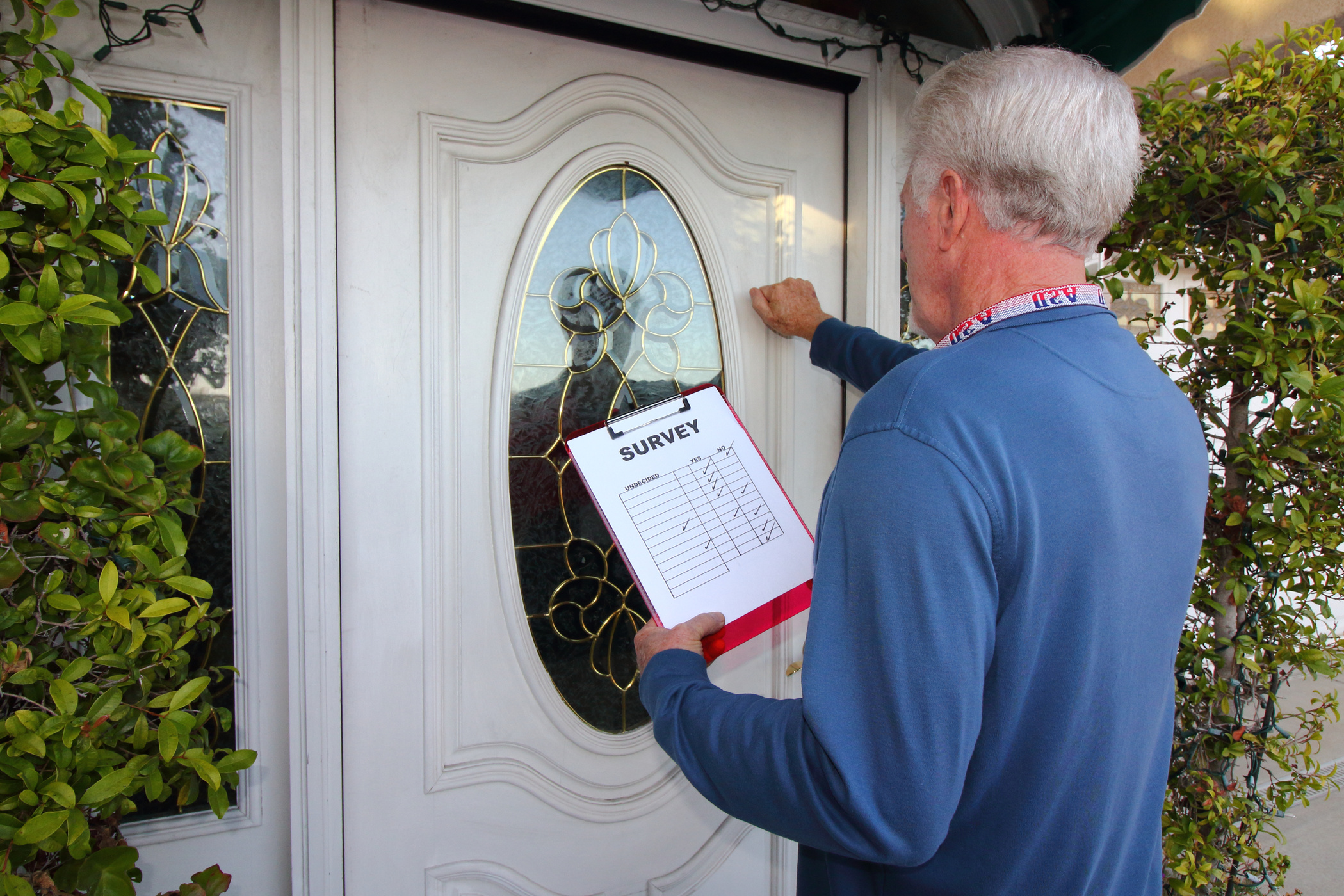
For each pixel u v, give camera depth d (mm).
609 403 1312
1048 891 584
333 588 1088
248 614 1087
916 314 723
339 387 1110
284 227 1048
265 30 1070
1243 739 1386
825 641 544
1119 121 596
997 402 540
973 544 509
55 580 736
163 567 797
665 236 1344
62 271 760
